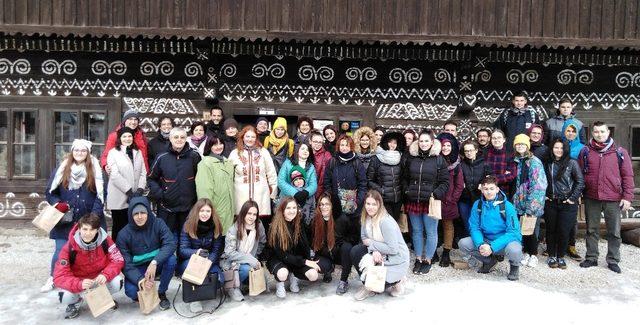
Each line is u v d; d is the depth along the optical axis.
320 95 7.61
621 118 7.83
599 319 4.55
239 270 4.83
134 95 7.53
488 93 7.74
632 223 7.38
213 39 6.80
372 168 5.80
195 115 7.55
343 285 5.07
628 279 5.66
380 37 7.00
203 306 4.73
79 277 4.43
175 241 4.71
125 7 6.98
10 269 5.75
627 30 7.34
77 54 7.47
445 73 7.69
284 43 6.98
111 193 5.49
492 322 4.43
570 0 7.27
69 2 6.95
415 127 7.71
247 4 7.05
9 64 7.41
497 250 5.48
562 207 5.93
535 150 6.22
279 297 4.93
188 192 5.33
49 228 4.77
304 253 5.11
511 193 6.11
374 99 7.66
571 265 6.19
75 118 7.53
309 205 5.54
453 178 5.91
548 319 4.52
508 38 7.11
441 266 6.02
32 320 4.38
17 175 7.54
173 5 7.02
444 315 4.55
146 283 4.46
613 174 5.88
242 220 4.85
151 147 5.99
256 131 5.73
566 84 7.80
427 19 7.17
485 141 6.34
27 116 7.51
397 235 4.92
